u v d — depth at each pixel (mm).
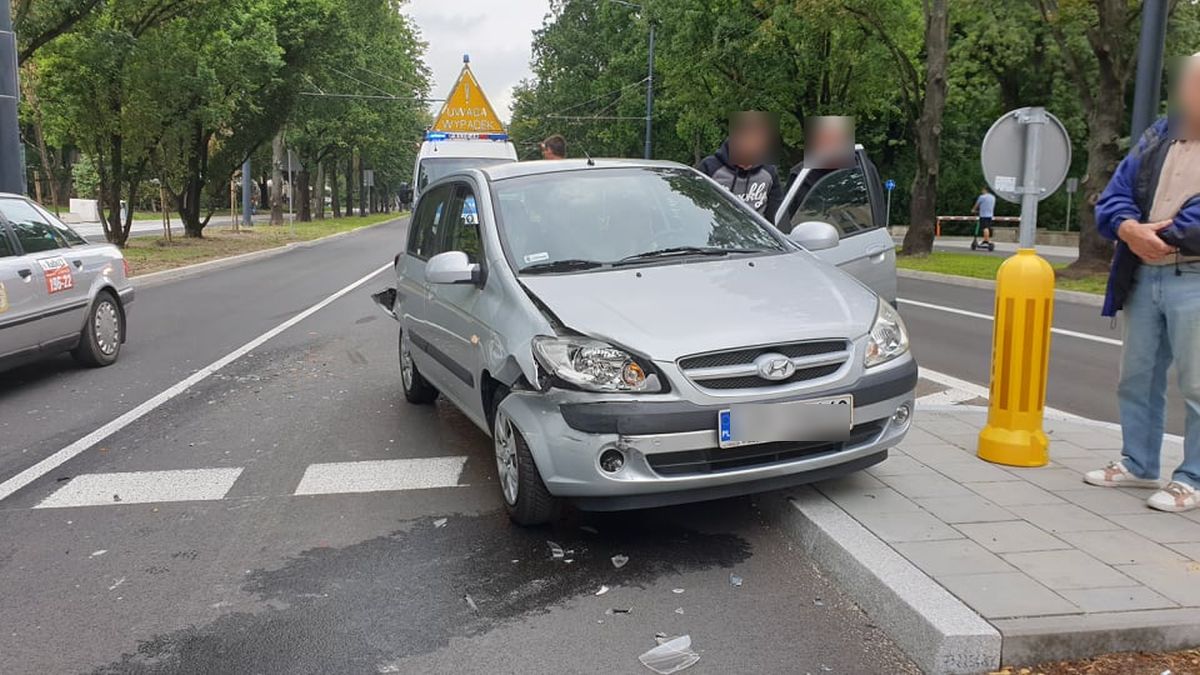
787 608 3738
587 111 55406
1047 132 4855
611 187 5562
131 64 20797
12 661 3402
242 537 4590
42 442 6355
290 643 3506
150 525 4766
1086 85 18344
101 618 3736
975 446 5391
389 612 3754
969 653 3143
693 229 5332
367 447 6141
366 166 71375
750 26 27219
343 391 7906
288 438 6379
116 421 6895
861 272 7391
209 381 8328
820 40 26609
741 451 4031
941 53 23469
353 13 47156
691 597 3848
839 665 3289
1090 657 3168
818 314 4254
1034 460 4980
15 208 8172
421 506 5008
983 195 28688
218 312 13195
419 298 6371
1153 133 4207
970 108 36594
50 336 8062
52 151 58406
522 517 4508
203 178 29234
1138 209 4234
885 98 30531
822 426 4023
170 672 3309
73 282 8445
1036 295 4906
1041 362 4953
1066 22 17438
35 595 3957
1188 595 3402
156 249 24734
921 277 19516
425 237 6695
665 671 3258
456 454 5961
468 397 5262
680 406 3898
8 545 4516
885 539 3965
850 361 4156
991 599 3385
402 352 7430
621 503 4043
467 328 5102
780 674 3229
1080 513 4262
